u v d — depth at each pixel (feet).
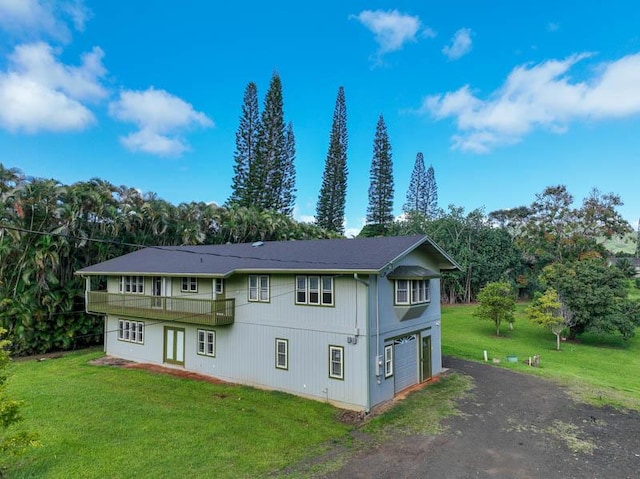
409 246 49.70
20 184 79.82
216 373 58.39
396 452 34.04
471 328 112.37
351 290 45.91
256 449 34.24
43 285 78.74
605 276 96.73
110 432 37.29
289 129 167.63
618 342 99.04
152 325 67.56
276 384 51.85
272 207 159.53
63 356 76.33
